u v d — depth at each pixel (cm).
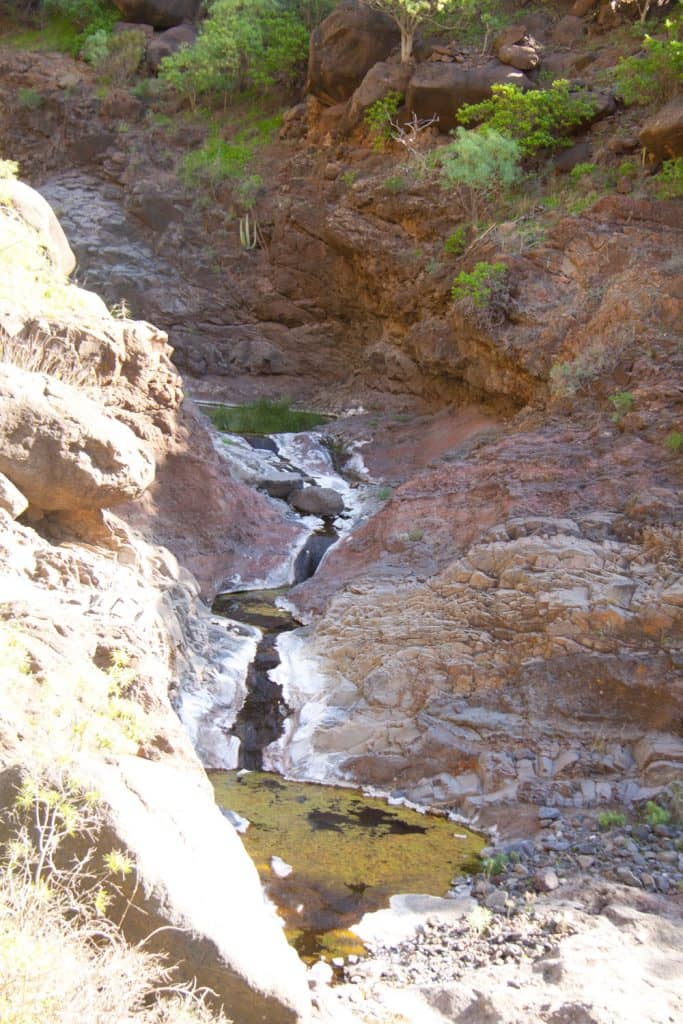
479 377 1739
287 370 2372
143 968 347
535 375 1585
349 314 2353
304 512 1414
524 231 1789
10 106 2795
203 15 2992
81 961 329
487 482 1209
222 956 370
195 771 538
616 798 760
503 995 492
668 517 1020
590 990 495
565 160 1983
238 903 399
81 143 2686
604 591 921
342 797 793
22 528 758
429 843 717
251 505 1301
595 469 1184
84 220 2547
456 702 874
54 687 506
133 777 416
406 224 2105
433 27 2316
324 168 2359
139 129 2689
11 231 1133
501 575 985
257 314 2442
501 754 810
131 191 2561
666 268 1524
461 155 1903
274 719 898
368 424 1878
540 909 608
